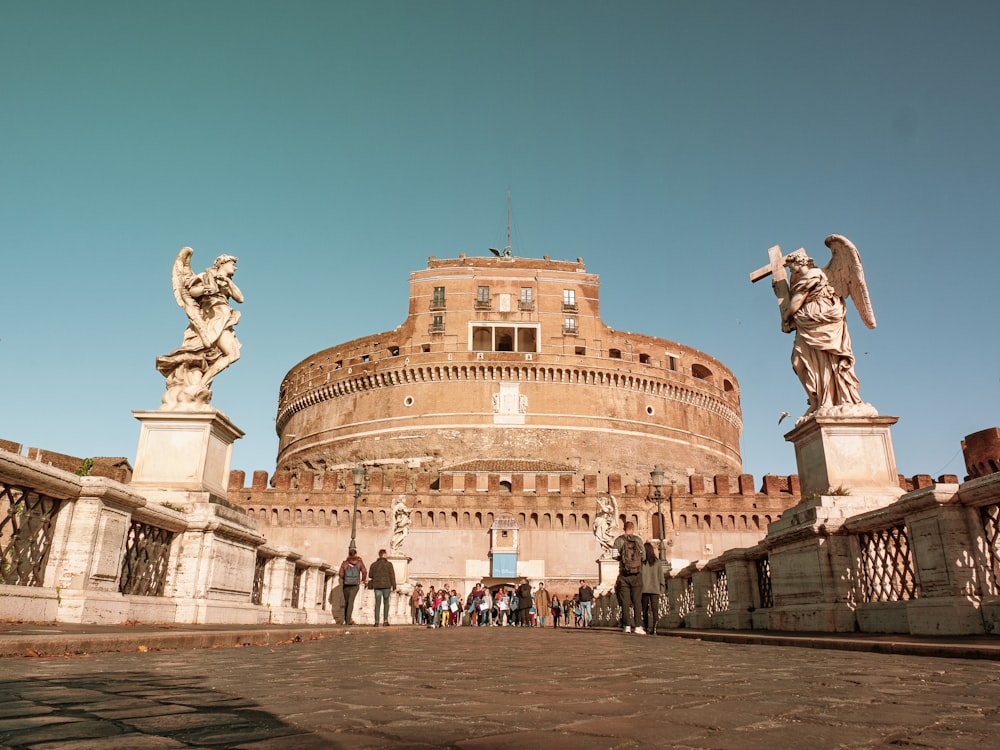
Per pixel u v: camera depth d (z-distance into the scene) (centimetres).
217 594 962
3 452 610
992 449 3712
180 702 325
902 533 765
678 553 5781
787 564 956
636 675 466
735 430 8669
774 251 1119
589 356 7438
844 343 999
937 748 234
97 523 725
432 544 5759
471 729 268
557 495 5862
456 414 7162
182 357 1056
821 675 442
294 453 8088
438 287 7719
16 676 392
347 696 356
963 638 610
